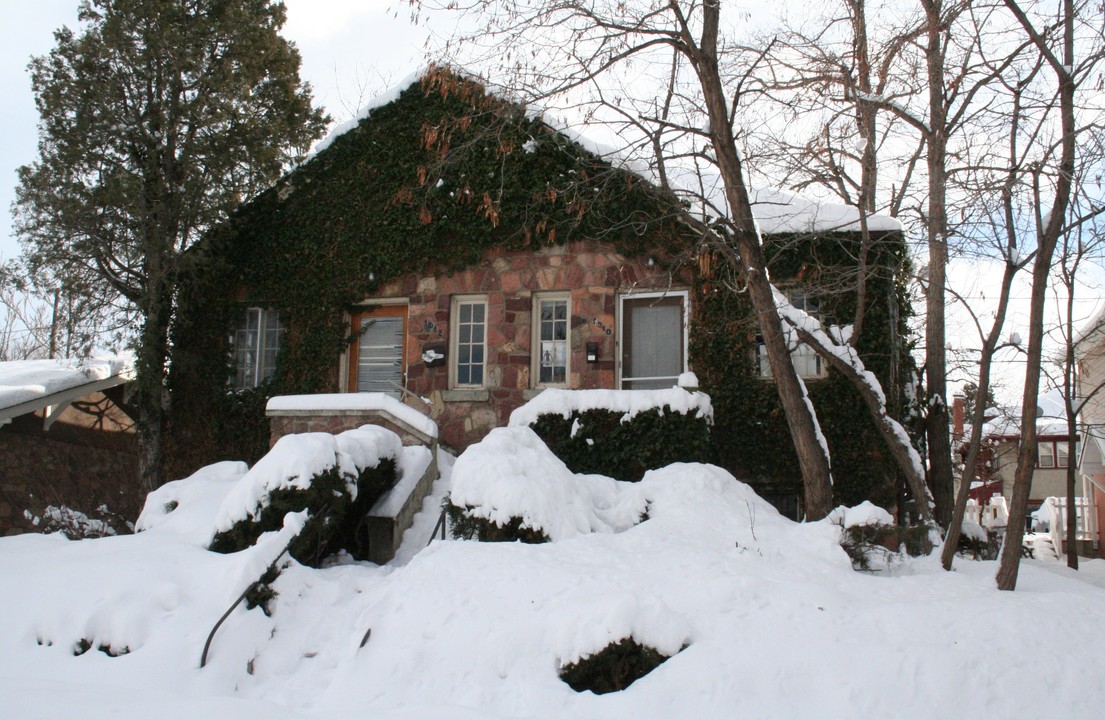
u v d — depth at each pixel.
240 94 13.77
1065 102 8.24
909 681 5.33
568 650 5.77
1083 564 12.75
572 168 12.87
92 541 8.40
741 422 11.94
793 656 5.55
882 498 11.27
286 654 6.57
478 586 6.51
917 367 11.60
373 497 9.33
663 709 5.29
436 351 13.23
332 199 14.14
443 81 10.71
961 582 6.92
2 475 13.38
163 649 6.40
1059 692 5.31
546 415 11.19
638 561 6.96
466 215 13.38
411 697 5.68
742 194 9.30
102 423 15.41
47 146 13.25
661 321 12.66
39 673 6.43
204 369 14.17
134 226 13.19
